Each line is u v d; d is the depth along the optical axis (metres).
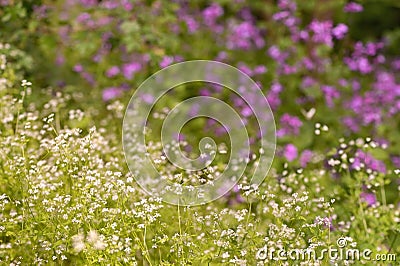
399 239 5.71
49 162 5.99
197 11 8.65
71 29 7.93
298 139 7.16
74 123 6.63
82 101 7.54
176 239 4.98
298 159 6.73
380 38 9.46
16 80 7.22
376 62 8.49
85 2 8.05
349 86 7.92
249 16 8.83
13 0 7.56
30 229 5.07
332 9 8.55
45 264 5.17
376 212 5.73
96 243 4.83
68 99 7.40
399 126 7.51
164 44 7.75
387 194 6.43
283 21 8.30
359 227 5.88
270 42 8.55
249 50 8.45
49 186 5.42
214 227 5.23
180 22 8.23
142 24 7.76
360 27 9.48
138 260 5.34
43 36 7.86
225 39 8.46
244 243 5.12
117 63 7.96
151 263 4.96
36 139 6.51
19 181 5.41
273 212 5.29
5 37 7.58
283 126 7.26
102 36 7.82
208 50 8.36
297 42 8.09
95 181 5.25
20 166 5.47
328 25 7.90
